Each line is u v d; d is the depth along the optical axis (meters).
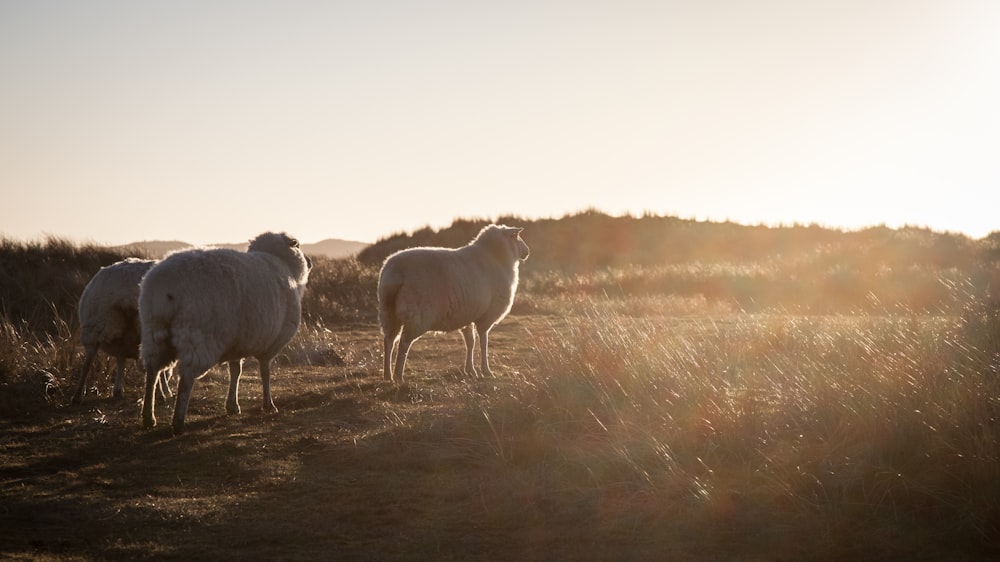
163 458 7.08
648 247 42.22
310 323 17.97
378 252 39.72
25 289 16.45
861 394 6.88
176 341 7.48
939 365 7.17
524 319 19.38
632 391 7.93
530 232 43.50
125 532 5.26
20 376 10.05
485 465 6.71
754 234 43.53
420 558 4.86
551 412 7.78
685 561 4.80
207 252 7.85
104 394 9.91
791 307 20.16
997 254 32.94
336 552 4.95
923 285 21.36
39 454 7.19
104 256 19.81
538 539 5.18
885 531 5.12
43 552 4.85
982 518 5.13
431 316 10.91
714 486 5.89
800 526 5.27
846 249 33.09
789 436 6.63
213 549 4.98
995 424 6.07
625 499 5.83
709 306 22.31
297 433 8.00
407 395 9.97
